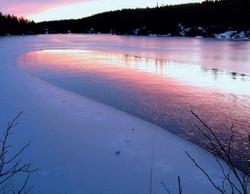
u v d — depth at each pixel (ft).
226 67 39.58
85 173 10.26
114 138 13.48
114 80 29.43
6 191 8.91
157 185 9.56
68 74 33.58
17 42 117.08
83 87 25.80
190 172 10.43
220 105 19.90
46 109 17.89
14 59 48.37
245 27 184.44
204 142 13.52
